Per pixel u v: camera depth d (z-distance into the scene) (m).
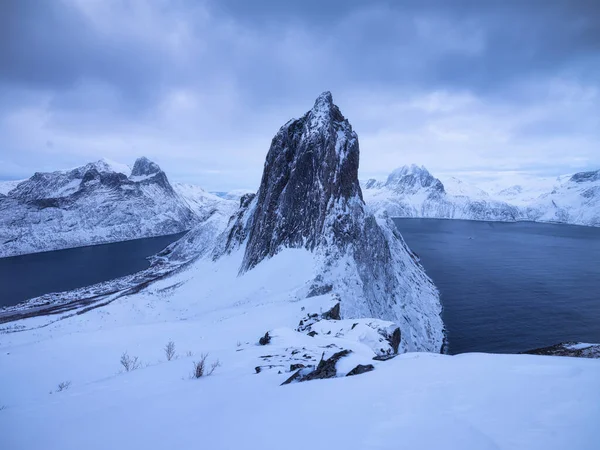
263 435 4.38
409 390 5.33
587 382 4.59
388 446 3.52
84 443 4.88
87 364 16.38
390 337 18.56
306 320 23.42
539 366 5.69
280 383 7.89
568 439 3.11
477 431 3.55
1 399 12.49
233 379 8.68
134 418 5.88
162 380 9.30
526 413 3.83
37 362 16.64
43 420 6.17
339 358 9.22
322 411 4.98
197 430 4.92
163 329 24.19
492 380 5.19
